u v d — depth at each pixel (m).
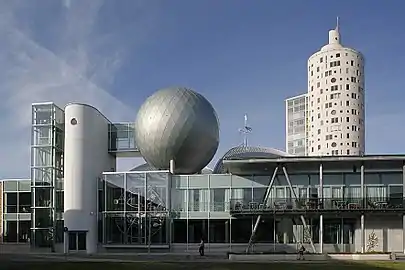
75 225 57.75
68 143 59.28
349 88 153.62
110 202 58.06
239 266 37.06
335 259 44.66
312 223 53.06
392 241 51.66
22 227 69.75
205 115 60.28
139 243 56.38
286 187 54.41
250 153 67.81
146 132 59.72
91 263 38.31
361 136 153.75
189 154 59.41
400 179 53.31
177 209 56.44
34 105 61.69
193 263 39.22
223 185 55.84
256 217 53.00
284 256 45.62
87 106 60.19
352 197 53.16
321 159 49.44
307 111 183.12
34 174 61.00
